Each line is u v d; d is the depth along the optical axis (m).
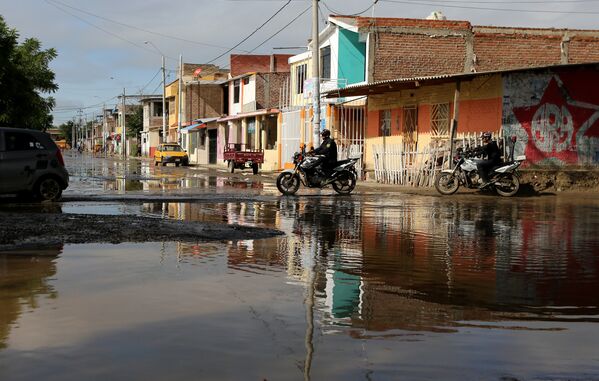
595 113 20.31
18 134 14.38
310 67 35.75
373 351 3.83
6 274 6.03
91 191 18.39
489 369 3.56
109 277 5.93
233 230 9.36
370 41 28.61
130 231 8.91
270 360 3.63
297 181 17.92
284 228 10.05
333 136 30.28
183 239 8.40
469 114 21.80
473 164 17.97
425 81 20.72
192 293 5.31
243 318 4.55
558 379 3.42
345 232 9.64
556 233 9.75
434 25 29.20
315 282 5.86
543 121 20.23
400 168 23.95
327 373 3.43
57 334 4.11
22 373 3.39
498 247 8.24
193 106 64.31
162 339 4.02
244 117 45.81
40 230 8.82
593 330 4.39
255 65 54.56
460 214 12.72
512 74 20.11
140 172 34.03
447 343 4.03
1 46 23.73
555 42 30.17
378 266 6.75
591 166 20.44
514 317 4.72
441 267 6.75
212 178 28.19
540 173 19.84
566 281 6.06
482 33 29.56
